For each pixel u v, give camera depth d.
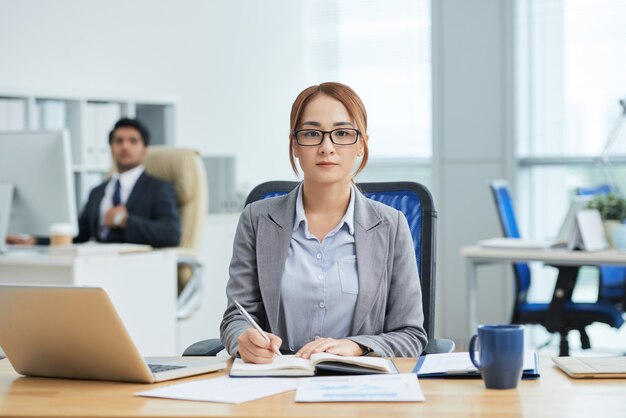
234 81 6.73
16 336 1.80
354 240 2.12
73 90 5.33
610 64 5.91
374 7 7.11
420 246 2.43
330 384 1.66
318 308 2.10
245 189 6.49
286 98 7.19
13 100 5.11
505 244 4.36
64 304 1.70
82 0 5.72
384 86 7.08
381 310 2.12
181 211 4.90
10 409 1.54
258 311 2.15
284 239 2.12
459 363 1.81
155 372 1.79
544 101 6.10
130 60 6.01
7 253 4.00
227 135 6.68
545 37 6.08
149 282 4.14
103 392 1.67
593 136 5.96
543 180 6.13
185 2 6.37
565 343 4.52
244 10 6.82
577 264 4.14
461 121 6.30
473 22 6.24
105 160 5.52
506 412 1.47
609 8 5.89
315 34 7.35
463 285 6.33
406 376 1.70
